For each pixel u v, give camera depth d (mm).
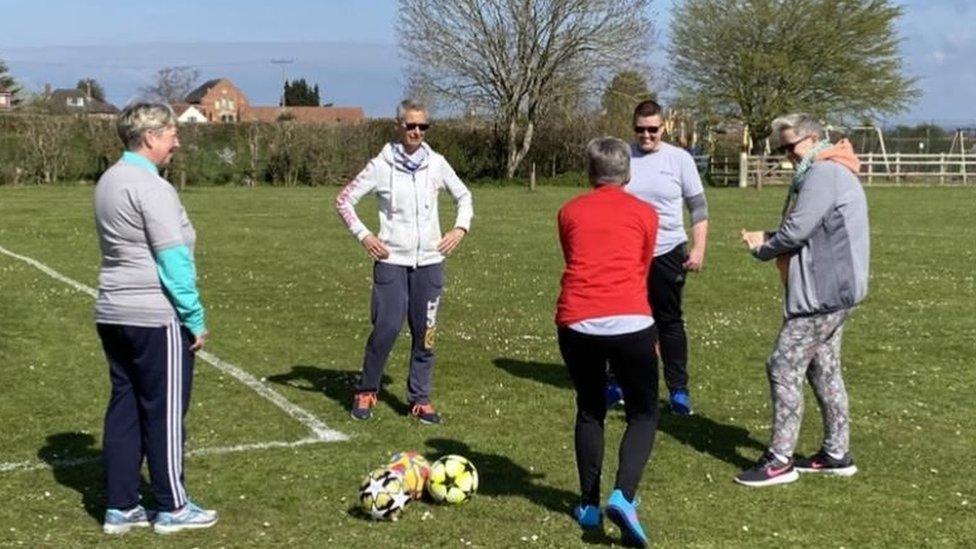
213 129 42281
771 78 51250
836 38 51312
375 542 4844
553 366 8836
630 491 4723
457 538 4902
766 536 4965
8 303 11781
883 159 47625
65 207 26641
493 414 7215
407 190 6805
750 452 6367
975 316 11320
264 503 5363
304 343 9766
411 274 6895
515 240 19594
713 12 51969
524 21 44531
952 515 5270
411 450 6340
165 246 4723
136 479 5008
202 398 7578
